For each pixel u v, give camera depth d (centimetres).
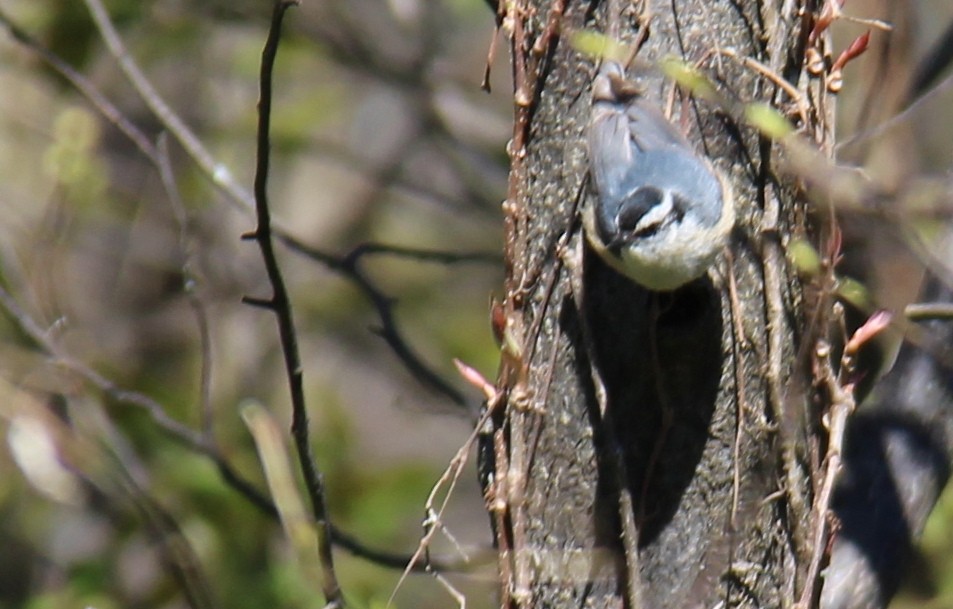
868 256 853
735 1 775
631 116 759
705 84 664
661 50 776
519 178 779
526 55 791
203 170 1103
